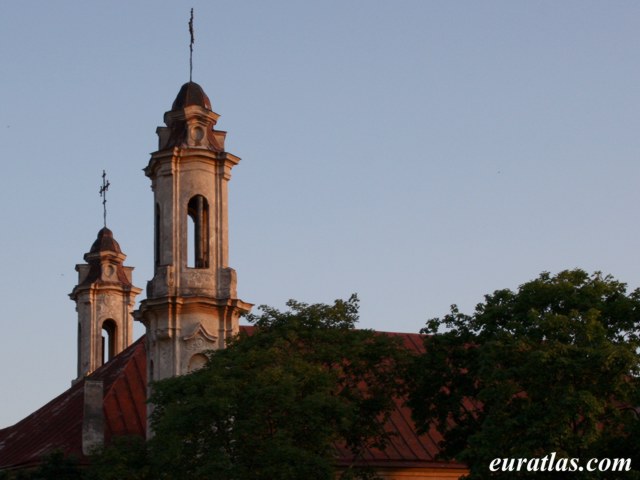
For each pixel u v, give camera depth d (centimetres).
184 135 8406
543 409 6650
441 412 7438
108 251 10619
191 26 8700
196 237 8362
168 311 8119
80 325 10550
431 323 7525
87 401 8200
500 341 6869
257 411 6719
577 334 6862
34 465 8188
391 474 8600
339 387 7619
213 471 6575
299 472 6525
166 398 7119
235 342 7462
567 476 6594
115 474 7044
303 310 7481
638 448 6681
